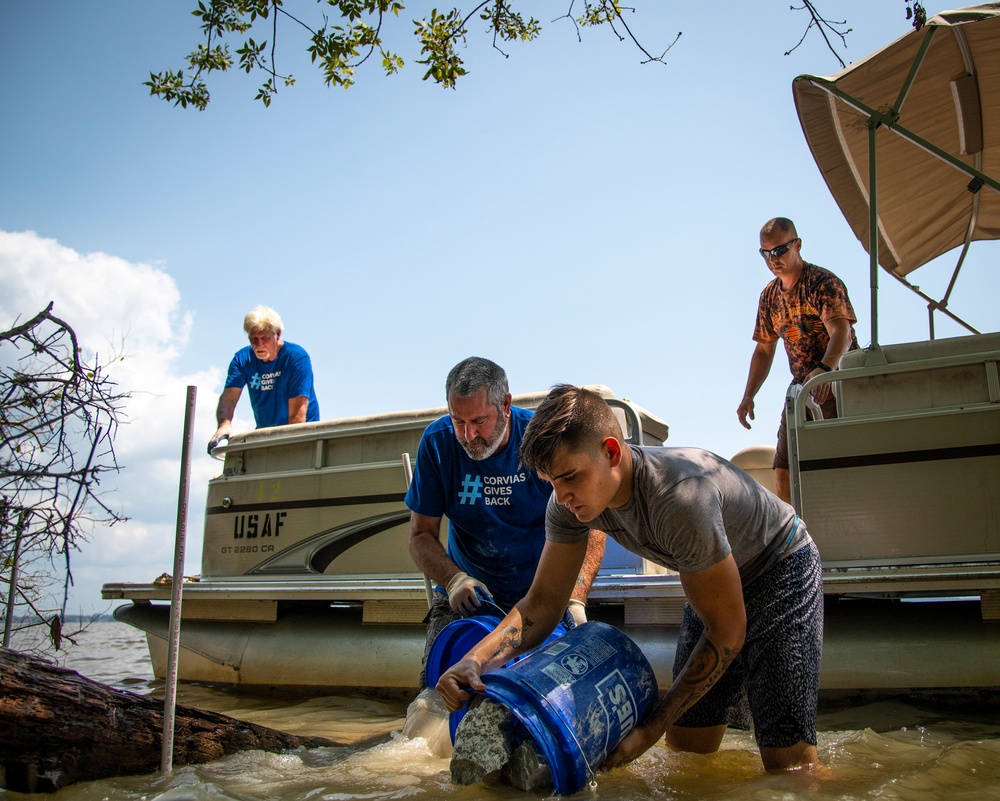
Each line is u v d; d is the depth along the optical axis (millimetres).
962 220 6125
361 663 5090
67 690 2523
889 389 4203
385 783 2596
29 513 3039
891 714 3785
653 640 4273
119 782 2572
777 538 2666
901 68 4898
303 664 5277
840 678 3945
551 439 2248
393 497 5266
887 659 3912
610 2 4828
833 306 5047
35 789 2455
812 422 4250
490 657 2691
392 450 5387
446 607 3693
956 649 3846
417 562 3707
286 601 5754
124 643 13703
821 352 5234
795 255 5223
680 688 2504
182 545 2742
